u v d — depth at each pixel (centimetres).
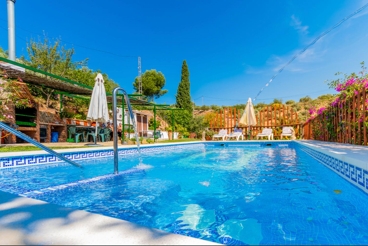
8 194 163
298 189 282
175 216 197
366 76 621
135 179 344
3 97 686
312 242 137
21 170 436
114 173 357
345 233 150
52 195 257
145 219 191
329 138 824
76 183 307
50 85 902
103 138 1077
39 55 1357
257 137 1297
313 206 213
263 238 147
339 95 698
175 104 2653
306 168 445
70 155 538
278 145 1042
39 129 873
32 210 128
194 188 294
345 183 298
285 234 151
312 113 1107
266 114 1318
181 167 473
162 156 692
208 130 1512
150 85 3044
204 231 164
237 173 400
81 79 1561
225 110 1455
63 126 1012
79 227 104
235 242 144
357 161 255
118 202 236
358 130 568
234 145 1114
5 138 759
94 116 754
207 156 691
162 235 94
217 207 219
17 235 97
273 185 307
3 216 119
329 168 390
